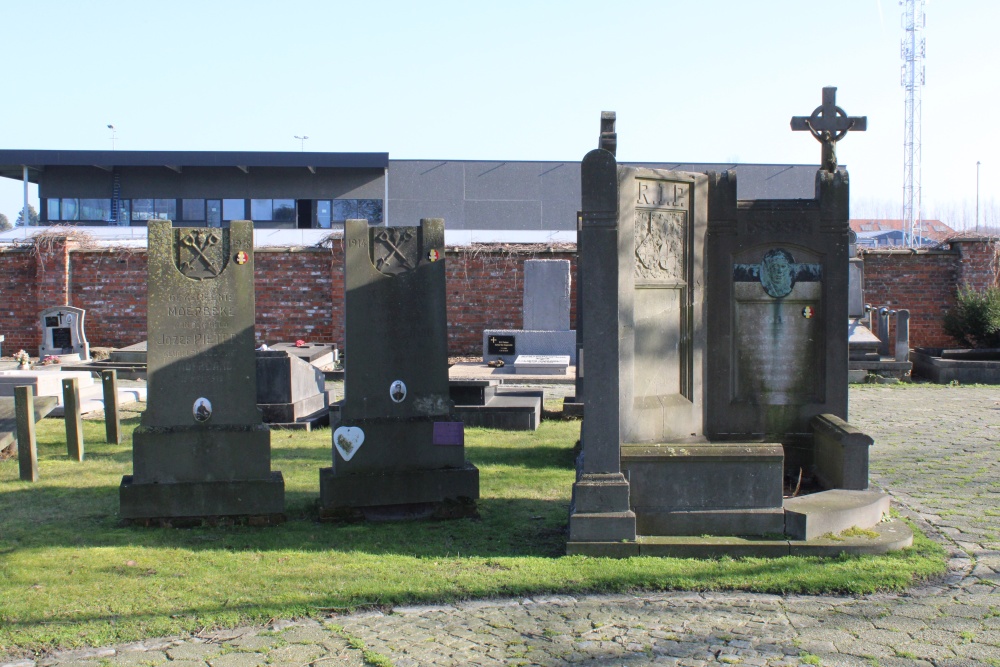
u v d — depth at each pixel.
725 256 8.57
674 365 8.17
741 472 6.96
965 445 11.41
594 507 6.83
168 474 7.81
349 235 8.09
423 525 7.82
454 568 6.50
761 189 40.12
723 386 8.64
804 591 6.07
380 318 8.15
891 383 18.09
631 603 5.90
